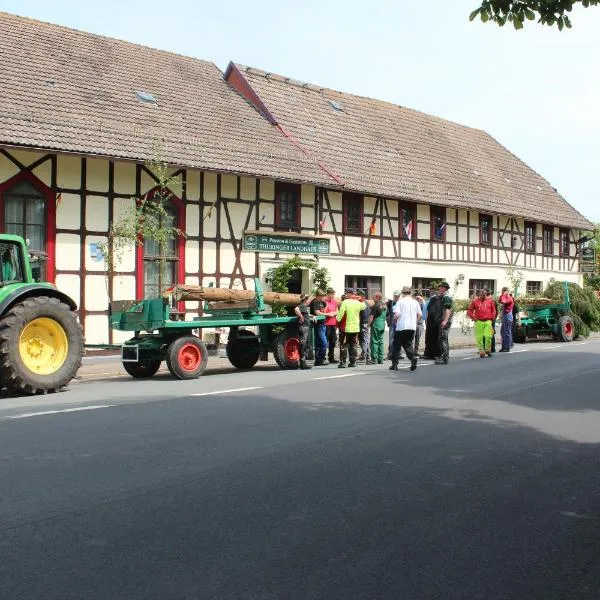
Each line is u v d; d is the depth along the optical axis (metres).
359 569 4.13
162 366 17.05
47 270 17.80
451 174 31.52
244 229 22.06
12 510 5.07
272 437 7.67
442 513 5.21
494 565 4.24
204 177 21.08
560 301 26.72
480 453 7.14
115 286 19.02
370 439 7.67
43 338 11.73
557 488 5.92
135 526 4.78
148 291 19.81
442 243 29.84
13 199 17.36
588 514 5.25
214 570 4.07
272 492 5.63
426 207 29.08
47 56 20.62
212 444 7.27
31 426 8.17
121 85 21.48
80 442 7.29
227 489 5.68
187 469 6.26
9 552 4.30
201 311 16.86
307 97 28.77
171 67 24.25
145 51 24.09
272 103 26.25
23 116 17.50
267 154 22.72
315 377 13.84
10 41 20.30
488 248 32.41
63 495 5.43
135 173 19.39
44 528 4.71
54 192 17.94
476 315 18.55
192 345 14.15
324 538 4.63
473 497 5.62
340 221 25.33
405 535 4.73
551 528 4.93
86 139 17.97
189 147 20.42
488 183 33.44
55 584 3.86
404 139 31.55
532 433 8.16
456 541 4.63
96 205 18.67
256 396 10.81
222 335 19.66
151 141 19.55
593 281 45.53
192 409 9.48
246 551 4.38
